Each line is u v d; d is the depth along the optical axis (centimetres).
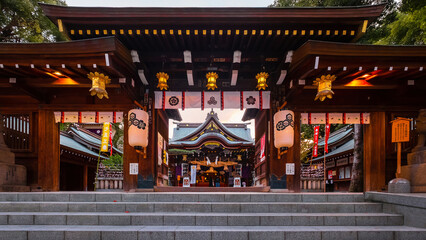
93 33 796
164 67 916
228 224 579
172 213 612
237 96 929
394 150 909
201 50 868
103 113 923
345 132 2369
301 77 788
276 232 520
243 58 874
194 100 928
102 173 1483
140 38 796
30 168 914
